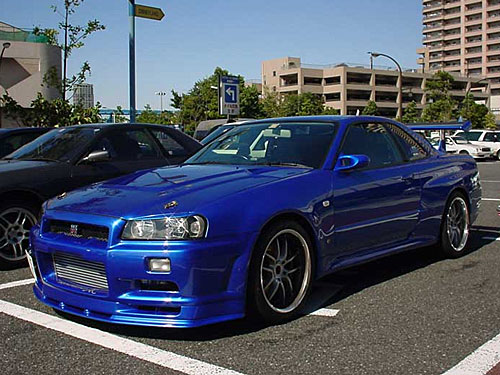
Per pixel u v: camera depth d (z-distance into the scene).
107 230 3.63
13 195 5.74
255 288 3.74
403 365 3.23
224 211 3.64
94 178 6.24
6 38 26.09
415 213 5.27
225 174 4.32
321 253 4.25
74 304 3.74
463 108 72.38
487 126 73.31
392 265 5.68
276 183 4.06
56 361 3.35
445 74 68.38
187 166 4.86
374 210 4.75
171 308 3.50
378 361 3.29
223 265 3.58
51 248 3.85
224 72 72.00
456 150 28.05
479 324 3.90
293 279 4.11
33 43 26.47
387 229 4.92
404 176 5.13
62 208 3.99
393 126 5.52
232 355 3.39
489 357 3.33
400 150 5.39
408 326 3.88
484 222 8.30
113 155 6.56
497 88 135.25
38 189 5.81
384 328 3.84
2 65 26.05
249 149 5.03
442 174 5.67
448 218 5.82
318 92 101.19
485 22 136.00
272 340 3.64
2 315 4.21
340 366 3.22
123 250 3.50
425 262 5.78
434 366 3.21
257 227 3.73
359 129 5.07
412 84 107.25
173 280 3.44
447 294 4.63
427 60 148.50
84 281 3.75
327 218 4.28
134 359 3.36
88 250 3.62
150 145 7.00
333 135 4.83
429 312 4.17
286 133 5.05
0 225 5.69
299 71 99.88
